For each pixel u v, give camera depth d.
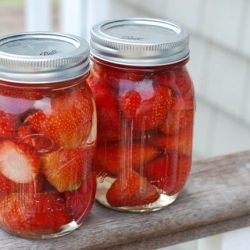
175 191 0.54
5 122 0.47
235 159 0.62
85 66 0.47
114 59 0.49
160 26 0.54
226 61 1.11
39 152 0.47
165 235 0.55
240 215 0.57
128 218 0.54
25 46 0.49
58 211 0.49
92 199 0.51
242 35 1.05
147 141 0.51
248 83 1.06
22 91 0.46
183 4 1.19
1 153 0.47
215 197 0.56
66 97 0.47
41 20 1.60
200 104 1.21
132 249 0.54
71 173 0.48
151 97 0.50
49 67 0.45
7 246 0.50
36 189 0.48
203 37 1.16
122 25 0.54
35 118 0.46
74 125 0.47
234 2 1.06
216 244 0.58
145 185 0.52
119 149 0.51
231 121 1.13
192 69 1.21
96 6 1.43
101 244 0.52
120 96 0.50
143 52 0.49
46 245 0.51
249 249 0.59
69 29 1.54
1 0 2.64
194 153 1.25
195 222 0.55
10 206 0.49
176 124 0.52
